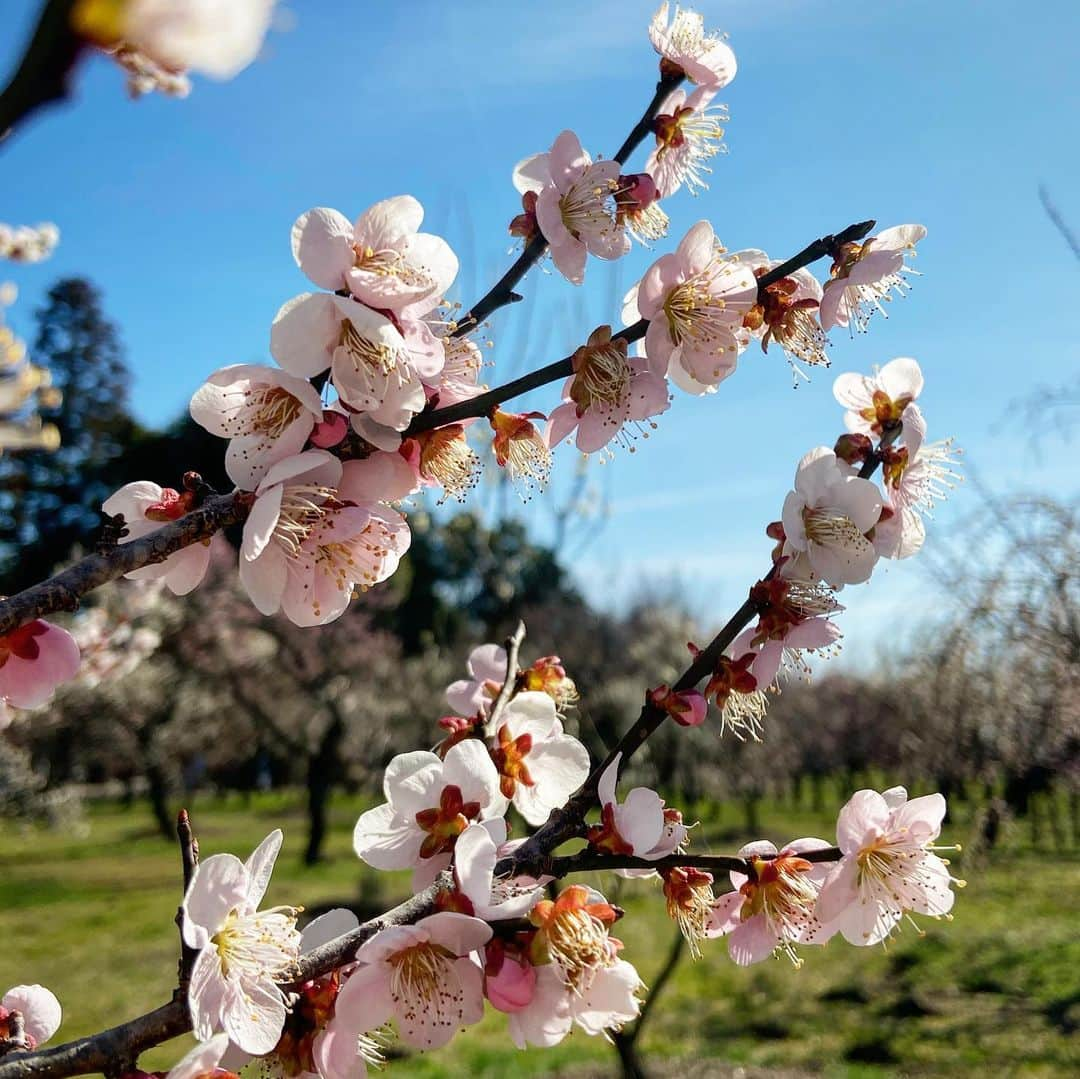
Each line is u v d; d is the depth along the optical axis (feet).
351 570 0.61
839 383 0.82
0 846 8.38
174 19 0.16
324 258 0.57
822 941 0.63
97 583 0.52
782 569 0.72
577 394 0.68
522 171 0.74
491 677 0.89
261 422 0.59
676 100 0.79
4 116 0.17
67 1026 3.35
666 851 0.65
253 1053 0.49
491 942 0.53
